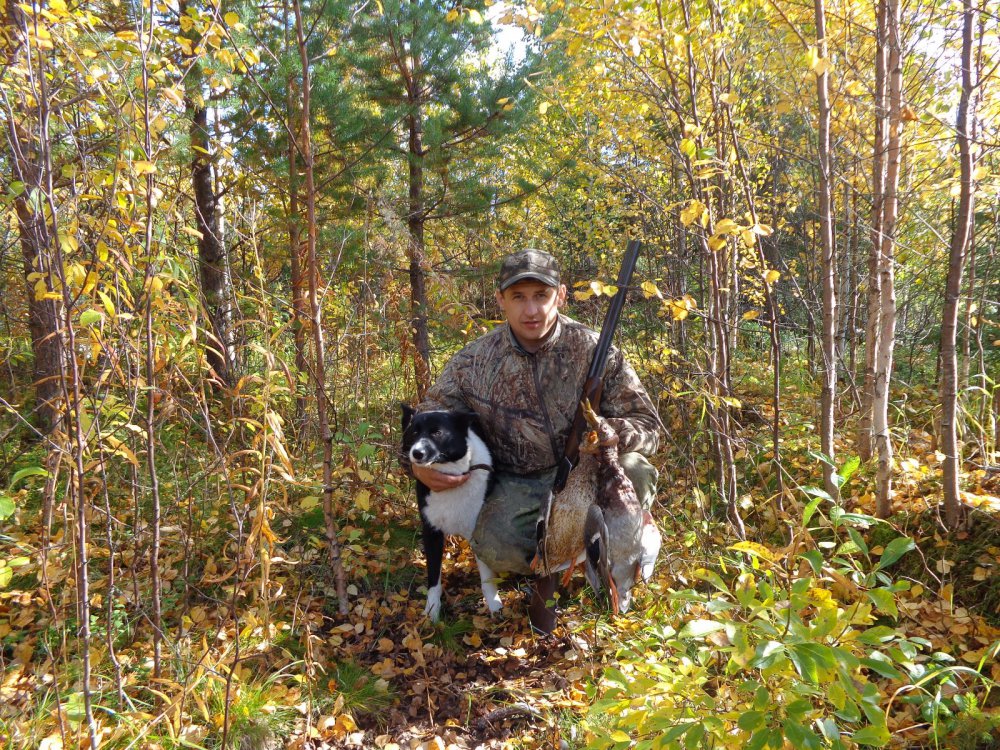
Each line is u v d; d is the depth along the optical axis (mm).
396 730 2428
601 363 2902
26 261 3898
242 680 2488
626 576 2727
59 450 1963
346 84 5008
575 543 2701
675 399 4371
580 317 6805
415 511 4020
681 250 5441
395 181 5609
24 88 2004
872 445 3537
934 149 3584
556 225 8789
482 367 3176
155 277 2068
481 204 5566
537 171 6148
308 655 2510
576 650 2719
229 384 3369
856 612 1622
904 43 3238
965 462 3367
